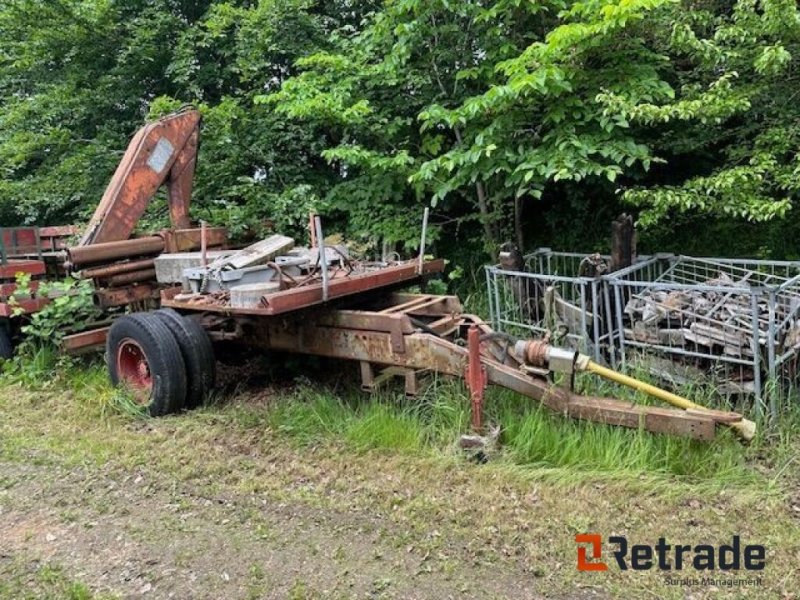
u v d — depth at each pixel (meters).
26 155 8.27
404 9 5.93
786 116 4.93
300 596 2.51
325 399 4.27
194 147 5.73
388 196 6.72
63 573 2.72
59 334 5.16
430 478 3.39
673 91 5.02
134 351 4.56
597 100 4.80
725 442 3.37
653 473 3.28
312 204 6.80
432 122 5.75
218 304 4.02
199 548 2.86
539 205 7.04
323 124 6.88
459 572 2.64
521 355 3.57
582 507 3.07
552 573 2.61
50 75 8.84
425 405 4.00
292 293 3.74
